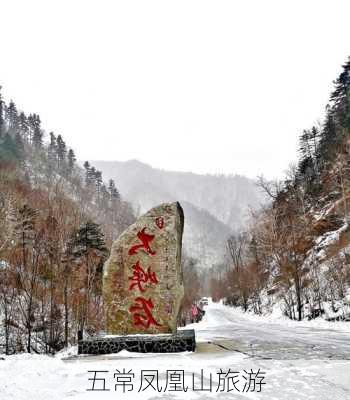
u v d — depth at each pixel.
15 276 22.78
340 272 25.53
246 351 10.96
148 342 10.90
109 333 11.99
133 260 12.34
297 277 27.53
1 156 66.62
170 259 12.20
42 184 59.78
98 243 26.44
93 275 25.64
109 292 12.23
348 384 6.83
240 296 55.97
